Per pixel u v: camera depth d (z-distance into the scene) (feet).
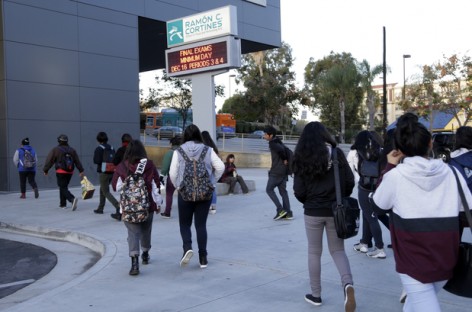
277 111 193.36
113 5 63.21
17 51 54.19
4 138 53.72
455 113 100.73
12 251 27.30
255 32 83.41
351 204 14.49
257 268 20.51
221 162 20.33
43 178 56.29
